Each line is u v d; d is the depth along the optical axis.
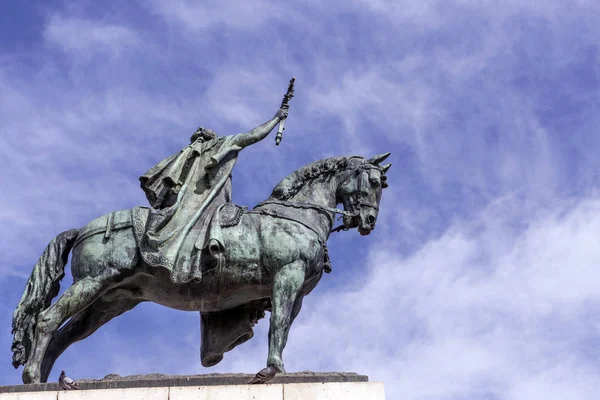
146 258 10.45
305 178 11.27
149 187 11.07
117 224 10.77
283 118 11.59
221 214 10.79
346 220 11.30
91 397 9.47
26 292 10.69
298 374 9.62
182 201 10.94
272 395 9.44
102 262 10.59
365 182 11.27
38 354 10.27
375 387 9.52
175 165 11.12
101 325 11.09
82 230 10.88
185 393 9.45
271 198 11.15
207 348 11.08
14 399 9.48
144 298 10.95
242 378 9.56
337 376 9.59
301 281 10.49
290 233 10.66
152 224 10.65
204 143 11.42
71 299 10.44
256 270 10.60
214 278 10.59
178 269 10.45
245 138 11.31
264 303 11.10
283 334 10.17
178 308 10.91
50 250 10.84
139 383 9.58
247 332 11.13
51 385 9.59
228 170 11.17
